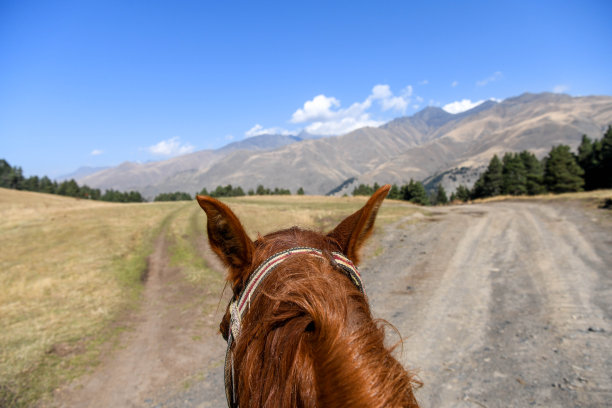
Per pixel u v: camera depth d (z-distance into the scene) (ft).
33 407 18.47
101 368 22.59
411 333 22.68
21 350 24.71
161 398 18.90
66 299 36.94
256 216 83.30
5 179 408.87
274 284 3.28
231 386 3.56
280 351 2.70
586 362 17.06
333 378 2.36
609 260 35.29
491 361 18.38
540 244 45.93
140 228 85.97
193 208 128.26
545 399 14.66
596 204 77.61
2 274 47.73
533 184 200.54
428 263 41.52
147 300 36.91
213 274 45.32
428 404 15.24
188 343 25.72
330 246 4.20
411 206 112.47
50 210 125.90
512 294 28.73
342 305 2.82
